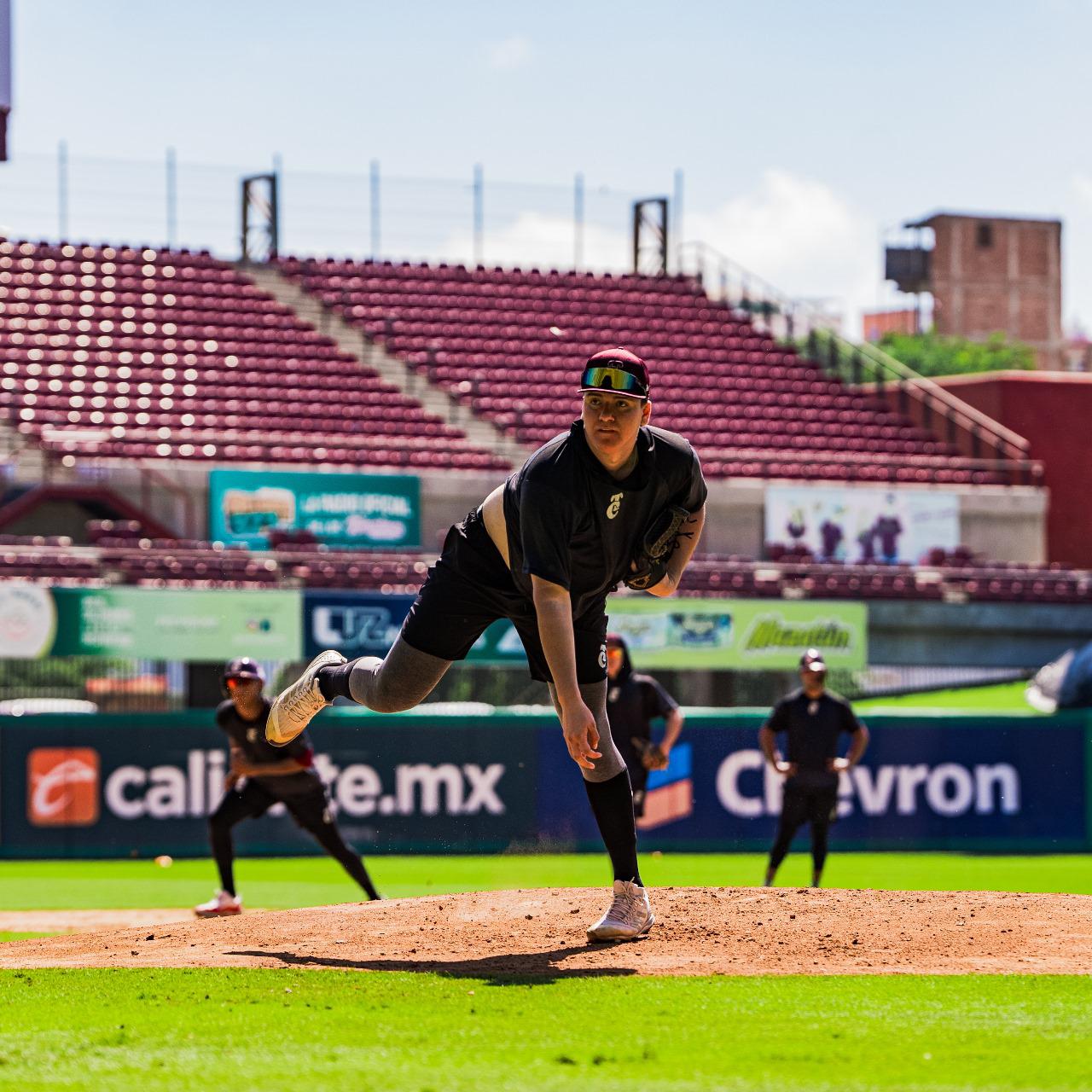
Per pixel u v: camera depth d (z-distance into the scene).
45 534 68.44
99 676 59.47
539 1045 11.76
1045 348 187.12
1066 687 67.19
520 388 84.69
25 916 32.09
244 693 28.16
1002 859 48.25
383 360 85.44
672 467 14.61
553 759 48.38
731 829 48.56
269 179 91.38
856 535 76.00
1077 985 14.09
